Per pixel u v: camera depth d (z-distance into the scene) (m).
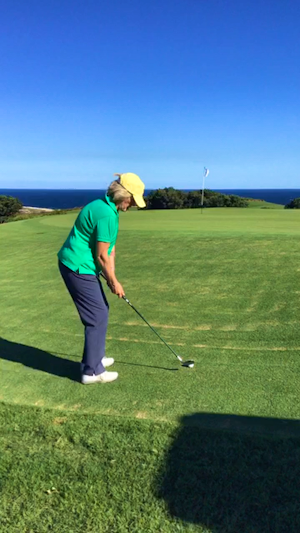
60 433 2.59
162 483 2.16
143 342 4.07
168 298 5.43
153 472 2.24
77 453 2.42
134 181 3.13
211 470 2.21
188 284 6.00
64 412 2.78
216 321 4.54
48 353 3.94
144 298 5.49
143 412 2.77
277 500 2.01
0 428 2.67
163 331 4.33
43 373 3.50
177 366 3.50
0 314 5.17
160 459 2.32
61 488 2.19
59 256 3.31
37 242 10.88
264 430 2.49
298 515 1.92
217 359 3.60
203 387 3.09
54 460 2.37
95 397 3.03
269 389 3.01
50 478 2.25
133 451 2.39
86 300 3.23
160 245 8.97
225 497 2.05
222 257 7.46
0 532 1.95
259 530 1.87
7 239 11.67
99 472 2.27
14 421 2.73
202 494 2.08
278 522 1.90
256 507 1.98
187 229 11.69
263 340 3.97
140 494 2.11
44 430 2.62
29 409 2.85
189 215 18.39
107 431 2.57
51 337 4.36
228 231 10.77
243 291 5.52
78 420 2.69
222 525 1.91
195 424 2.58
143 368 3.49
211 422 2.60
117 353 3.83
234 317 4.62
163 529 1.91
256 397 2.90
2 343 4.22
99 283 3.31
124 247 9.01
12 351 4.00
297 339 3.94
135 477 2.22
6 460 2.39
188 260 7.43
